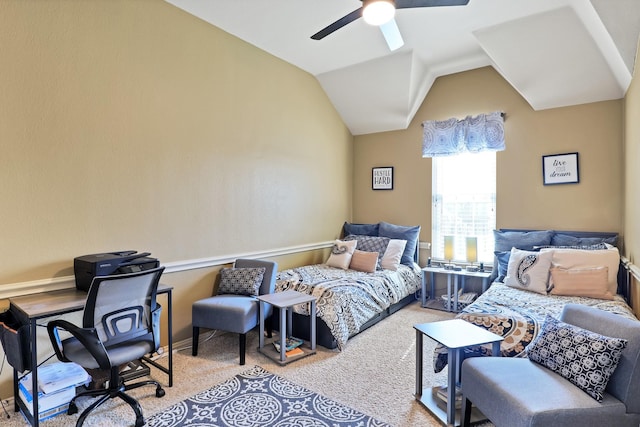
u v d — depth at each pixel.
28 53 2.27
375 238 4.59
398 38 3.14
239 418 2.13
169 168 3.06
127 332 2.09
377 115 4.91
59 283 2.42
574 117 3.83
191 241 3.25
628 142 3.24
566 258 3.21
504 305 2.76
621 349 1.62
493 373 1.80
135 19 2.81
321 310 3.18
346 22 2.53
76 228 2.51
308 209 4.59
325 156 4.88
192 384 2.53
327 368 2.78
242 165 3.70
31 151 2.30
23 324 2.02
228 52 3.53
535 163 4.05
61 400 2.16
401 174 5.02
